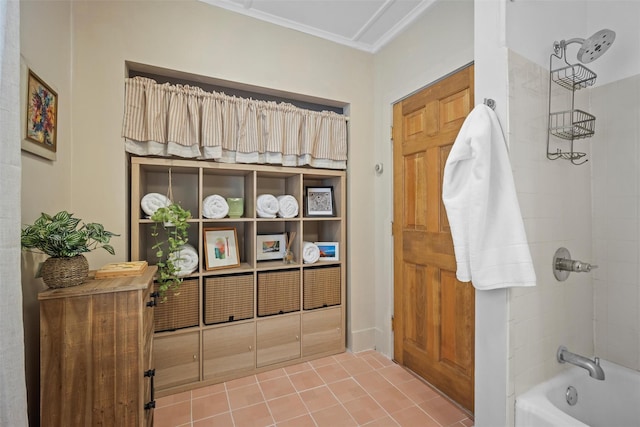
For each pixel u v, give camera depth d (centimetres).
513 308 126
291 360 228
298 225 236
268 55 217
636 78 151
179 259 188
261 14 211
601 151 164
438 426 161
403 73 224
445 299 191
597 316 167
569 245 153
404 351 225
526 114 132
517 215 121
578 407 145
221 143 205
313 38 233
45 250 115
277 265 228
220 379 204
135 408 120
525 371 131
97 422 115
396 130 233
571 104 156
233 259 219
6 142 84
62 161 153
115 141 174
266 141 219
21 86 114
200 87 213
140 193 190
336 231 256
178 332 192
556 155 146
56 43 147
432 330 200
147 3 182
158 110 185
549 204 143
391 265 239
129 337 119
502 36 125
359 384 202
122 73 175
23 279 118
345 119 249
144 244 202
